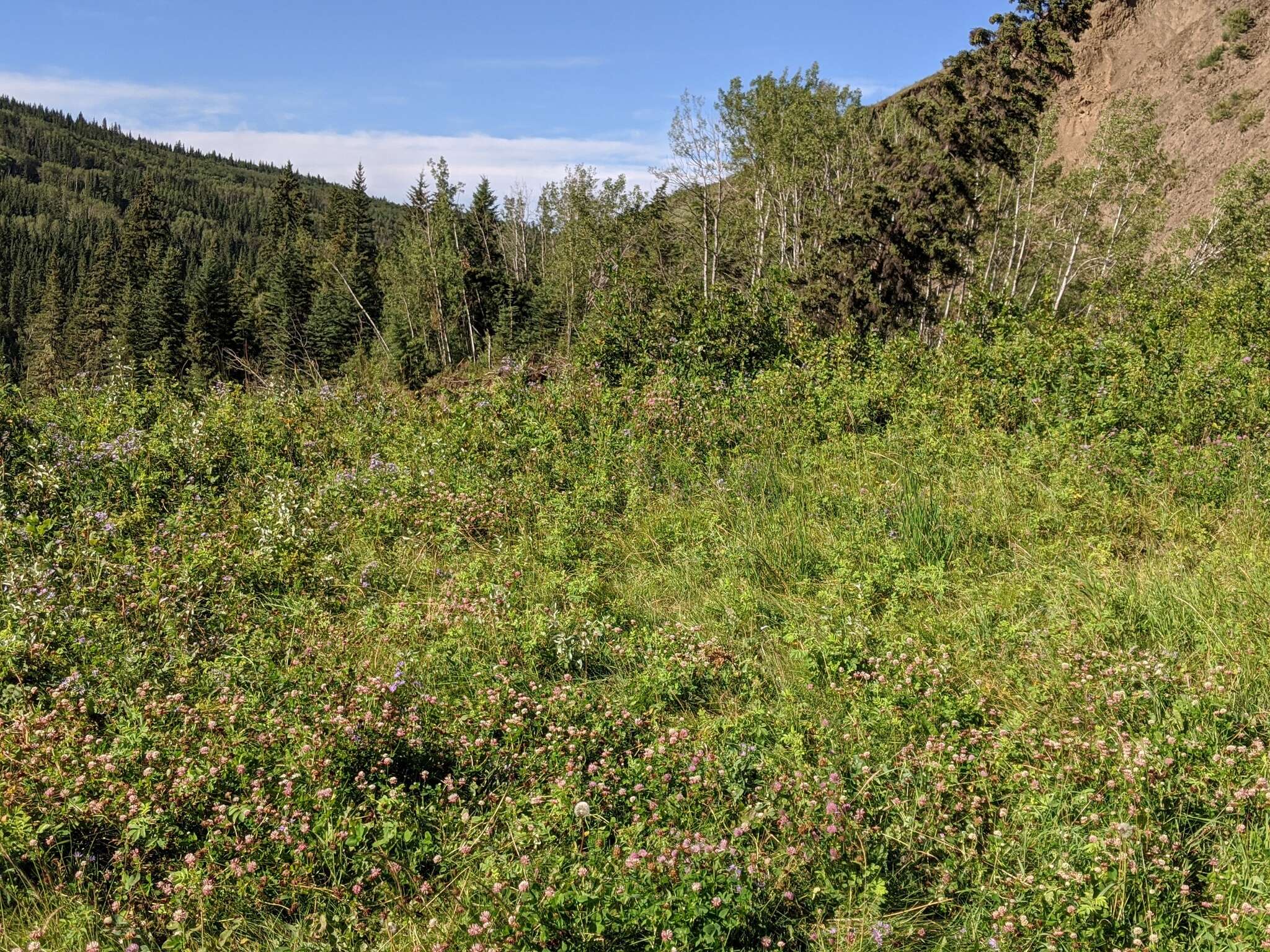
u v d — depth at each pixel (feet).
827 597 20.12
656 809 12.91
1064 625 17.60
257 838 12.17
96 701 15.67
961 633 18.42
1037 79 90.53
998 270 134.92
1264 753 12.61
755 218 133.80
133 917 11.23
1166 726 13.70
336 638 18.76
